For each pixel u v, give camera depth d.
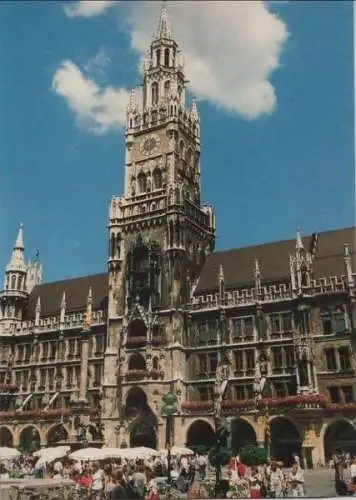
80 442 72.81
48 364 87.00
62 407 83.06
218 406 62.91
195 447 65.75
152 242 80.44
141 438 73.31
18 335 91.19
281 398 65.56
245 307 74.06
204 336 75.94
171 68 94.75
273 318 72.31
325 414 63.22
